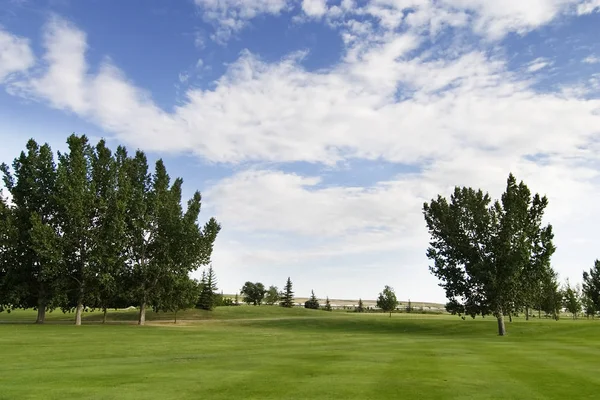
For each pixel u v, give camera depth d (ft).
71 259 184.24
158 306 206.18
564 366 60.08
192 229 205.26
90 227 187.32
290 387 42.68
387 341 111.75
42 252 168.45
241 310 317.22
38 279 180.75
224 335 130.11
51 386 42.75
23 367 56.65
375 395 39.34
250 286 426.92
